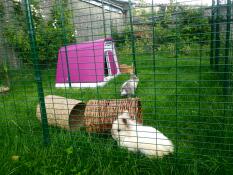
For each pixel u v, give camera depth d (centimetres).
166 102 162
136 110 127
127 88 186
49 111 136
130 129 112
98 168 95
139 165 96
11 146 114
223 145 103
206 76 214
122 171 94
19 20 144
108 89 202
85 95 189
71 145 110
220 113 132
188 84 201
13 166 99
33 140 118
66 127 131
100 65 233
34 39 109
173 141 113
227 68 154
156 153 98
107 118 126
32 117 147
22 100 173
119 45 178
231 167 89
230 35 160
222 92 165
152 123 133
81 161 100
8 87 197
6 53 160
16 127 133
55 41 165
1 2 142
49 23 164
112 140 116
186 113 140
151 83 216
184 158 97
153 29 94
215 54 211
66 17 168
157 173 91
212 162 91
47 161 101
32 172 97
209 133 115
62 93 192
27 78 186
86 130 129
